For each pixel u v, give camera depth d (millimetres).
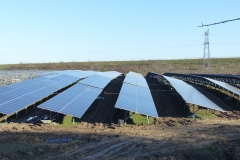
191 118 39188
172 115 41406
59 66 157625
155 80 94750
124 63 174750
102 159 22234
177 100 52688
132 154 23703
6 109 31672
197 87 69938
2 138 25719
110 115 39562
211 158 23672
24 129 30297
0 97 34562
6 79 65625
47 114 37625
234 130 32156
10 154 21141
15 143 24188
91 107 44125
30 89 40406
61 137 27562
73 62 181750
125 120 34719
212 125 34875
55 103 33469
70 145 24969
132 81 53812
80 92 40656
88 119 37000
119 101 34969
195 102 39094
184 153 24172
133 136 29078
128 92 40938
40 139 26297
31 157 21406
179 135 29953
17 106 33062
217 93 59969
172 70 142000
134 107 34312
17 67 155875
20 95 36656
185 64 160750
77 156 22500
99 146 25344
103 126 33438
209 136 29625
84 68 150375
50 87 43938
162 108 46406
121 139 27812
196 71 126000
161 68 152125
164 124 35375
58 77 55062
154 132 31016
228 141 27859
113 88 68062
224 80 67250
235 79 59156
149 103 38062
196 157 23609
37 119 35375
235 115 41812
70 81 53906
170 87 70500
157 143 26938
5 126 31312
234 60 161750
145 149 25094
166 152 24406
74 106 34031
